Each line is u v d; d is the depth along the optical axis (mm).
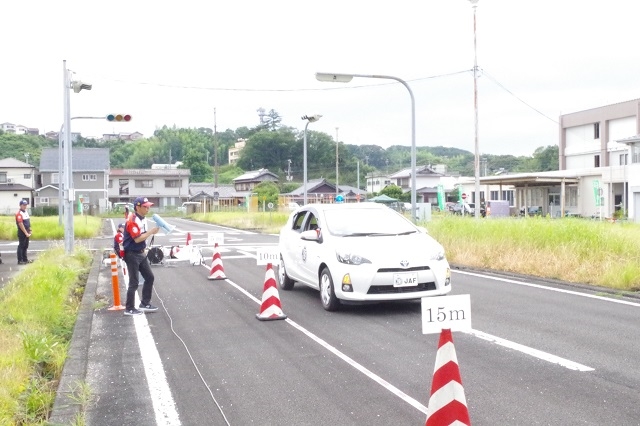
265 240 27078
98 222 42906
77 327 8805
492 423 4859
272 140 94688
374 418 5062
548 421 4871
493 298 10539
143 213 10117
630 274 11383
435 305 4496
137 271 9859
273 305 9156
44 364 6910
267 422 5059
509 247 15000
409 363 6641
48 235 29281
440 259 9266
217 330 8523
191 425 5062
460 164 117938
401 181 80125
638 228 16703
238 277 14125
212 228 39469
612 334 7758
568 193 46781
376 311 9516
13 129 155125
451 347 4387
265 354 7164
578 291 11297
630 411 5043
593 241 13742
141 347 7680
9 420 4891
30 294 9969
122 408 5516
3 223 30562
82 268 15984
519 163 100938
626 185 40156
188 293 11859
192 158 102438
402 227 10312
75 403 5594
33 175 70375
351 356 6965
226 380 6230
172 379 6328
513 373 6156
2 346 6922
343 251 9320
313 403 5469
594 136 56219
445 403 4328
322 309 9797
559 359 6625
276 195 64125
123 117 20094
